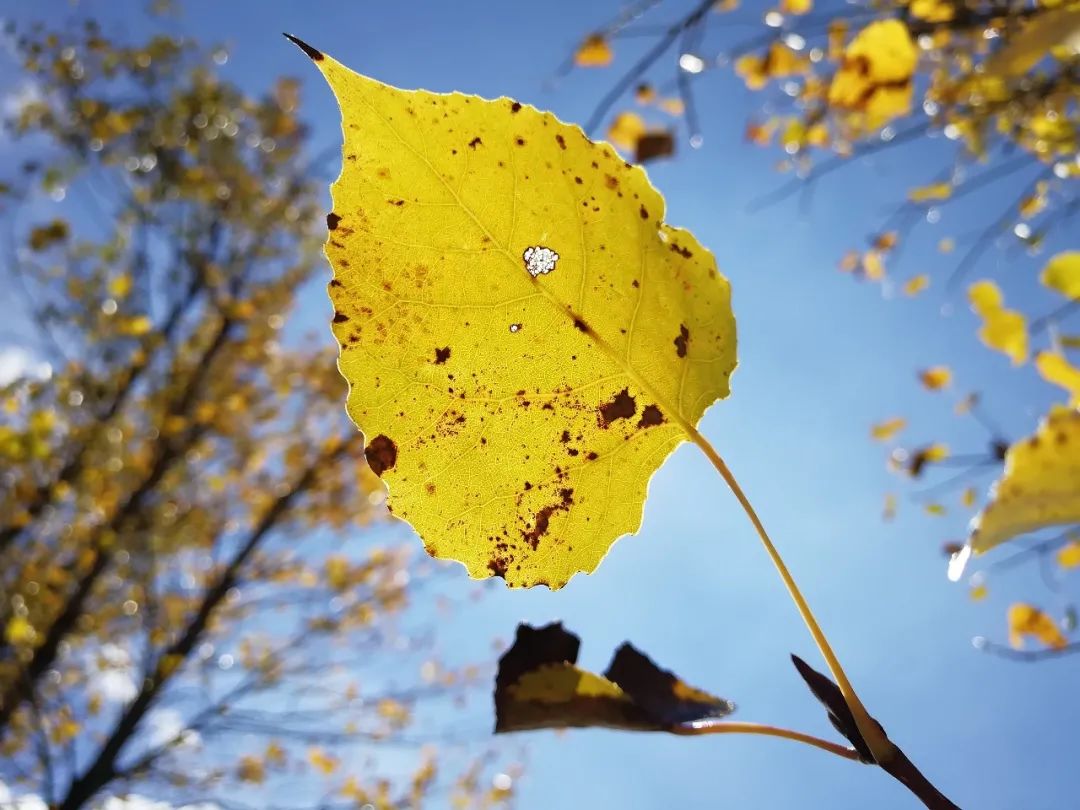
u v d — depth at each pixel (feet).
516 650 0.46
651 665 0.46
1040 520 0.37
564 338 0.48
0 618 4.53
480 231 0.47
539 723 0.45
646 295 0.49
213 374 7.65
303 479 7.33
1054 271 0.75
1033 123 2.33
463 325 0.47
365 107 0.45
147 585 6.17
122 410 6.68
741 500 0.46
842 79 1.26
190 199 7.47
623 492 0.49
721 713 0.44
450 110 0.46
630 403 0.49
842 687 0.41
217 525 7.25
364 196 0.45
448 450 0.48
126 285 5.97
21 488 5.60
